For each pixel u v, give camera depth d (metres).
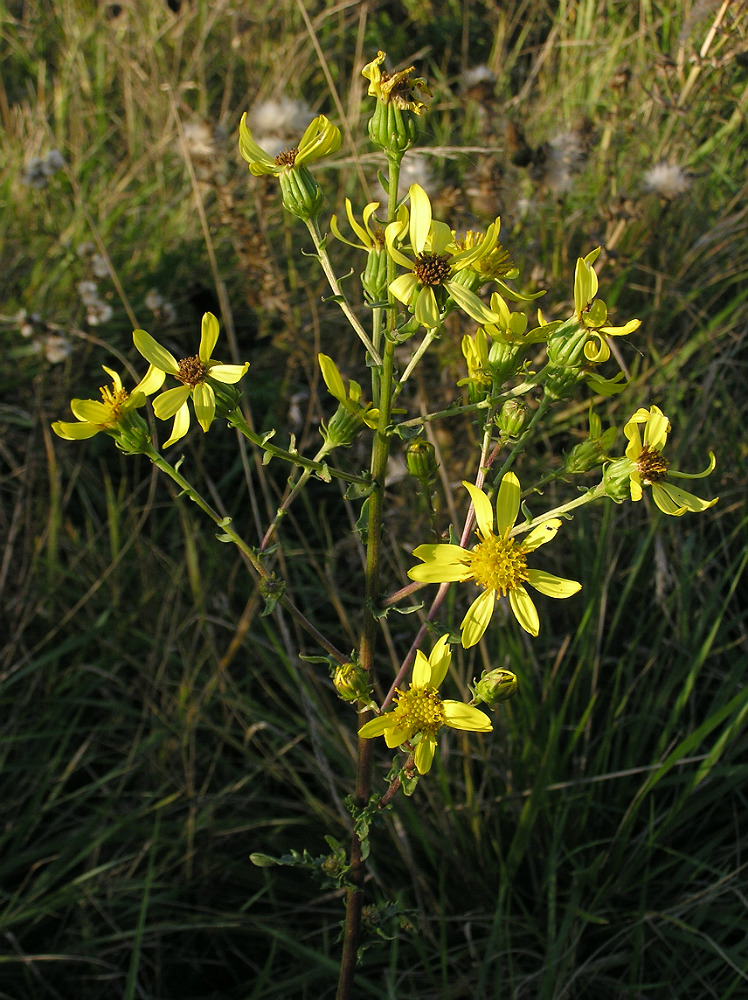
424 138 4.13
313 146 1.48
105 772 2.66
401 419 3.00
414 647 1.54
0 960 2.16
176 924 2.26
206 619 2.66
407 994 2.24
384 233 1.42
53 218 3.86
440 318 1.42
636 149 3.62
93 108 4.54
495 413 1.54
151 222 3.89
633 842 2.39
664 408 3.18
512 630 2.67
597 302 1.48
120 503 3.06
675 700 2.67
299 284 3.63
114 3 4.72
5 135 4.32
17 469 3.00
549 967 2.11
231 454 3.35
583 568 2.81
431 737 1.44
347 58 4.67
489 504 1.47
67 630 2.85
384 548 2.93
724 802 2.52
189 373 1.48
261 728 2.63
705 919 2.31
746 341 3.36
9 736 2.54
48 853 2.45
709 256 3.51
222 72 4.65
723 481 3.03
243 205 3.53
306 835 2.52
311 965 2.27
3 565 2.80
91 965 2.29
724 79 3.27
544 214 3.41
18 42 4.93
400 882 2.41
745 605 2.91
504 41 4.31
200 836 2.46
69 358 3.21
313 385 3.04
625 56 3.98
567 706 2.55
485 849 2.36
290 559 3.04
